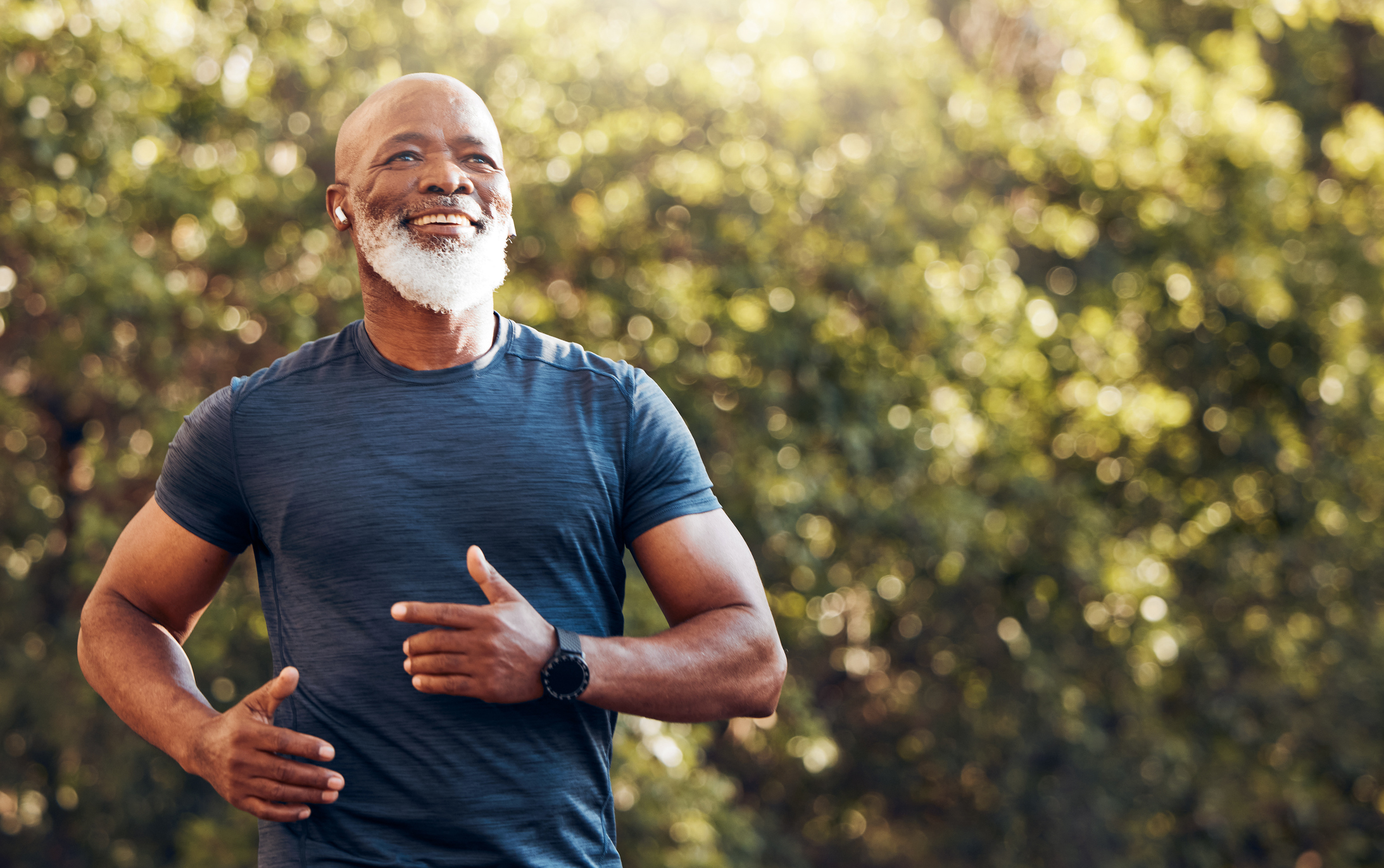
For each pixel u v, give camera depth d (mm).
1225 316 8383
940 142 7113
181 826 6477
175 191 5434
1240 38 9617
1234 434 8570
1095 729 7996
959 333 6840
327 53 5918
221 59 5715
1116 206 8102
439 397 1510
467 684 1330
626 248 6371
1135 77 8234
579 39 6250
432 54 6008
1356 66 11984
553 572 1489
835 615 7383
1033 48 8383
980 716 8031
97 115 5363
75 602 6316
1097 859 8375
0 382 6219
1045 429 8117
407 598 1446
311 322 5742
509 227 1582
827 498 6387
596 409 1551
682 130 6352
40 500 6309
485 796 1441
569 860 1492
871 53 6801
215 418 1541
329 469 1479
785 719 6793
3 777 6457
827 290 6691
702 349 6348
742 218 6379
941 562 7137
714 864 5824
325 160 5992
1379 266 9383
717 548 1570
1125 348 8086
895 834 8688
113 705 1539
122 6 5512
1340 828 9398
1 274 5711
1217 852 8984
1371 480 9281
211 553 1585
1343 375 8891
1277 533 8844
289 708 1483
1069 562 7504
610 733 1578
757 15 6527
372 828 1435
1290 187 8852
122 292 5285
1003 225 7668
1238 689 8961
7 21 5305
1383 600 9508
